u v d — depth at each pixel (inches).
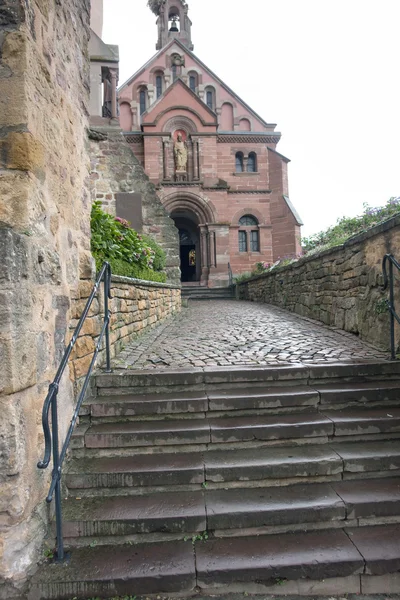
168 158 791.7
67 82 135.6
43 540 103.6
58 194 124.2
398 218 186.1
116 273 234.2
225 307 482.6
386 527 110.3
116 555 101.6
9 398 91.5
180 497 116.6
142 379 155.9
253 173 843.4
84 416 143.2
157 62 886.4
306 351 204.4
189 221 913.5
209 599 94.6
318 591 96.8
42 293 109.3
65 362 109.1
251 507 110.4
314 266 312.7
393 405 152.8
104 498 117.2
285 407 148.6
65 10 134.2
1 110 99.7
